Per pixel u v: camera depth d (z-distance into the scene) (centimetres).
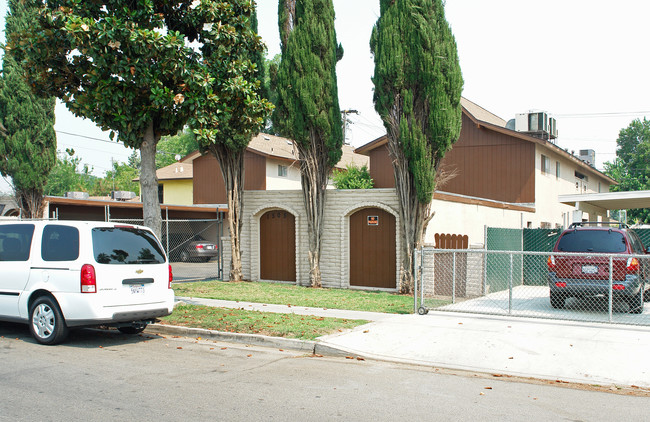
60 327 843
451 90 1380
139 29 983
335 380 664
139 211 2822
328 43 1534
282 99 1518
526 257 1675
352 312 1106
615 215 3622
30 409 535
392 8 1403
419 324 973
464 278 1359
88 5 1034
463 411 550
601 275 1052
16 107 2078
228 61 1155
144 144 1130
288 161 3412
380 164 2786
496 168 2528
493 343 838
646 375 689
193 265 2702
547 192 2645
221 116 1145
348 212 1538
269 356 801
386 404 569
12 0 2059
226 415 523
